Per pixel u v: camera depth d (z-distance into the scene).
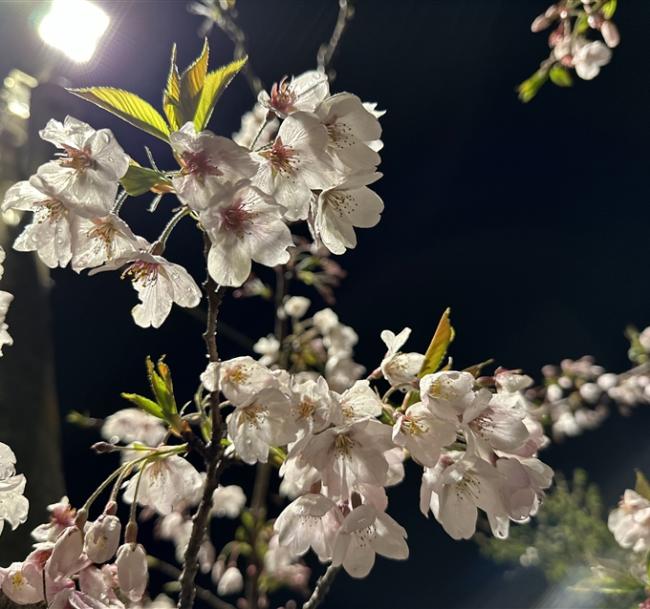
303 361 0.59
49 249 0.23
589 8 0.49
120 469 0.24
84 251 0.23
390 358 0.26
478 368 0.27
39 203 0.23
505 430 0.24
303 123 0.22
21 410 0.49
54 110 0.81
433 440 0.23
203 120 0.24
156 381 0.25
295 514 0.24
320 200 0.24
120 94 0.23
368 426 0.23
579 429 0.70
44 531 0.25
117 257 0.22
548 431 0.72
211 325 0.23
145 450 0.25
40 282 0.64
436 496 0.25
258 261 0.22
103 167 0.22
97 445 0.25
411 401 0.25
